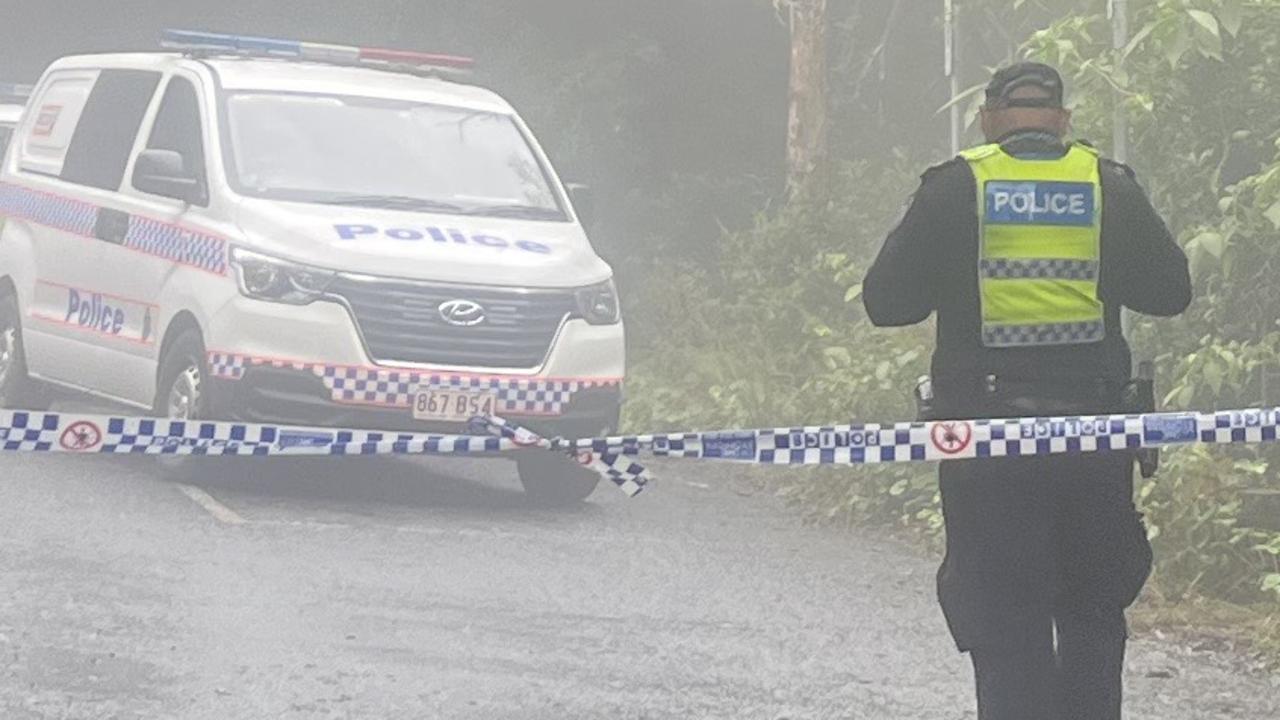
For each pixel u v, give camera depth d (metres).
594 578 10.14
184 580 9.40
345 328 11.83
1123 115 11.71
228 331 11.90
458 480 13.56
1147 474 6.26
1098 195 6.21
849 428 6.09
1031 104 6.29
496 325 12.09
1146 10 12.15
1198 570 10.31
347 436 6.36
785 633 9.05
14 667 7.59
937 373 6.30
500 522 11.77
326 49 14.09
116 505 11.37
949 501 6.21
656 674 8.07
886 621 9.45
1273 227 11.53
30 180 14.40
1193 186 12.20
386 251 12.01
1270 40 12.39
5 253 14.39
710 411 15.95
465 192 12.99
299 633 8.43
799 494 13.33
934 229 6.19
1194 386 11.12
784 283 18.45
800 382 16.20
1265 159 12.59
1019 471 6.09
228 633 8.36
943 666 8.49
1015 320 6.18
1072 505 6.12
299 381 11.80
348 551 10.42
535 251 12.50
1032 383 6.17
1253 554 10.53
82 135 14.05
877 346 14.40
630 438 6.23
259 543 10.46
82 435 6.09
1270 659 8.88
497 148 13.42
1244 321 11.94
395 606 9.11
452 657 8.16
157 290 12.60
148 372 12.66
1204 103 12.44
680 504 12.98
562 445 6.26
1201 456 10.62
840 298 17.58
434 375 11.91
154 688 7.41
